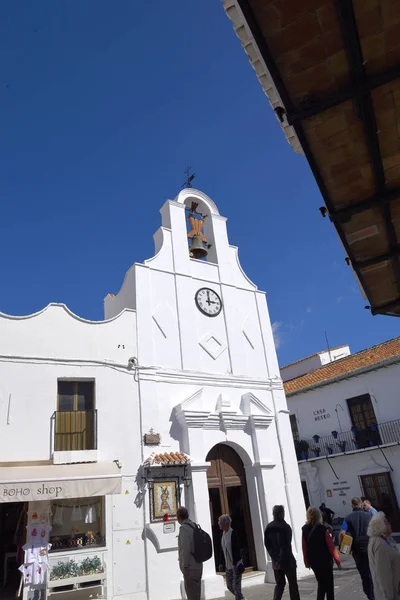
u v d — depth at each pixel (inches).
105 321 506.0
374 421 840.3
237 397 570.3
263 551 504.4
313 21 105.5
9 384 435.8
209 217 672.4
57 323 477.7
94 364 480.1
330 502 876.0
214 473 524.4
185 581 274.1
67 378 465.4
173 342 547.8
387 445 791.7
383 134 132.6
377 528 201.3
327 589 268.8
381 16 102.0
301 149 153.9
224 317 609.3
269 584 474.6
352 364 930.7
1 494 370.6
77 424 455.2
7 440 418.3
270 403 595.2
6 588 440.1
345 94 120.5
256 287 666.2
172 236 606.2
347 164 146.3
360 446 840.9
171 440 496.7
